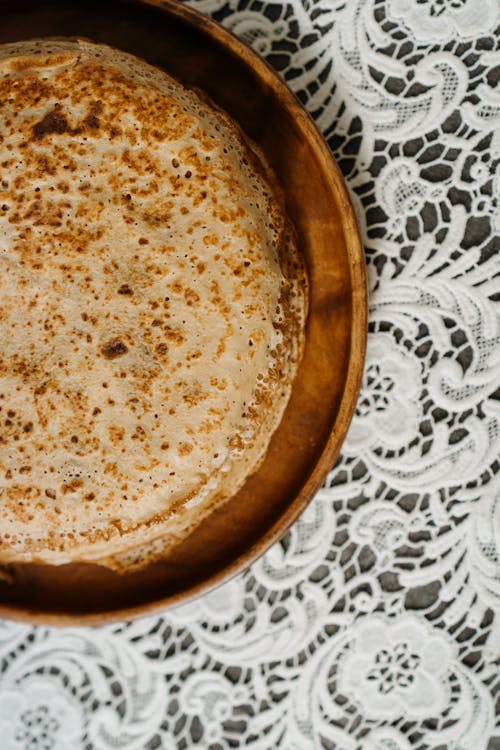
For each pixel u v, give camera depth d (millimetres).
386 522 553
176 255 496
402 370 546
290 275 518
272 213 515
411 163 540
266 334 502
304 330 522
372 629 556
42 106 499
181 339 497
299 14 540
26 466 502
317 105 542
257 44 542
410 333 544
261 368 506
